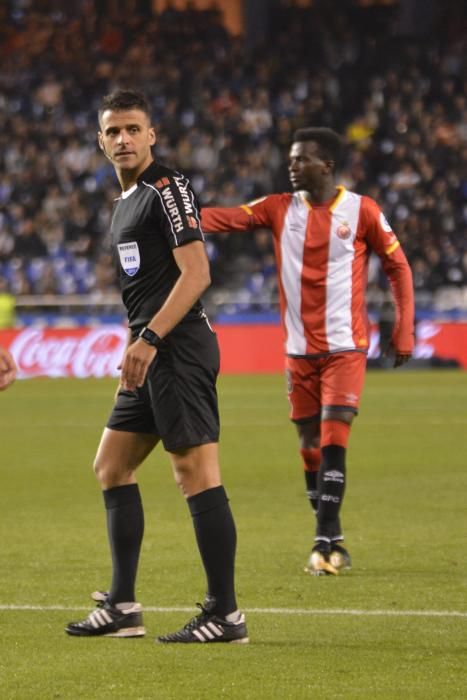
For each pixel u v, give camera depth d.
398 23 129.50
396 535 30.89
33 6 130.38
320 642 20.08
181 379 19.78
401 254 27.77
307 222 27.61
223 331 95.00
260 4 130.50
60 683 17.66
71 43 127.06
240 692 17.17
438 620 21.64
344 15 129.62
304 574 26.09
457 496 37.62
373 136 113.12
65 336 92.69
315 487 28.56
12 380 18.97
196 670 18.33
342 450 27.03
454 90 117.44
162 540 30.39
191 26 127.88
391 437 54.03
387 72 119.81
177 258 19.50
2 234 105.75
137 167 20.08
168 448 19.91
